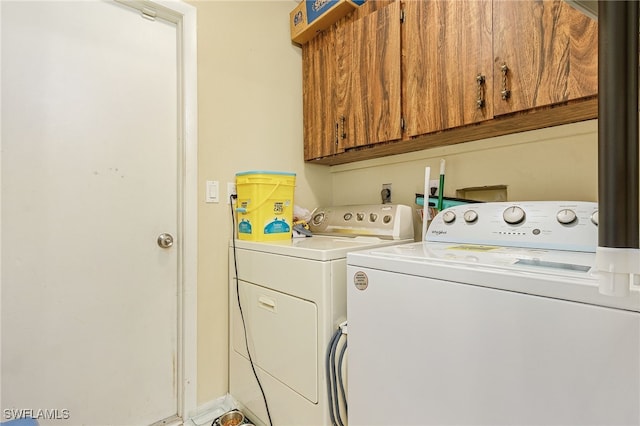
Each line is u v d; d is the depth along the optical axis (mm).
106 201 1342
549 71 1004
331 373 1067
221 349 1638
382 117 1506
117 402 1355
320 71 1866
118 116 1377
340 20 1731
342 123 1714
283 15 1951
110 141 1354
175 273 1531
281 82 1931
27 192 1173
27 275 1170
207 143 1608
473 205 1167
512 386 606
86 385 1284
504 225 1043
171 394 1507
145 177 1445
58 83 1238
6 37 1141
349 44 1666
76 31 1279
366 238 1539
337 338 1064
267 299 1346
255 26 1814
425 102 1338
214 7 1652
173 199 1530
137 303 1416
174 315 1525
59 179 1236
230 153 1694
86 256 1293
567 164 1229
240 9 1753
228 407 1599
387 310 825
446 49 1263
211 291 1610
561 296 556
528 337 590
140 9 1438
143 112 1444
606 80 374
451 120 1253
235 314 1580
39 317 1191
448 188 1580
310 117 1943
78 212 1278
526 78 1053
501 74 1109
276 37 1912
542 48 1019
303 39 1946
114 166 1364
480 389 648
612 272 386
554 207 976
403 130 1428
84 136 1293
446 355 703
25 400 1160
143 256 1436
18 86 1159
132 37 1417
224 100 1678
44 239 1203
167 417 1490
